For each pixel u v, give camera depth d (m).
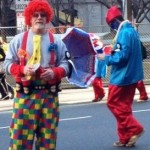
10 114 18.06
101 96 20.45
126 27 11.30
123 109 11.41
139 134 11.54
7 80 24.39
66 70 7.84
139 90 20.19
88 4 69.19
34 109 7.73
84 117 16.66
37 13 7.72
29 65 7.63
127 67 11.27
